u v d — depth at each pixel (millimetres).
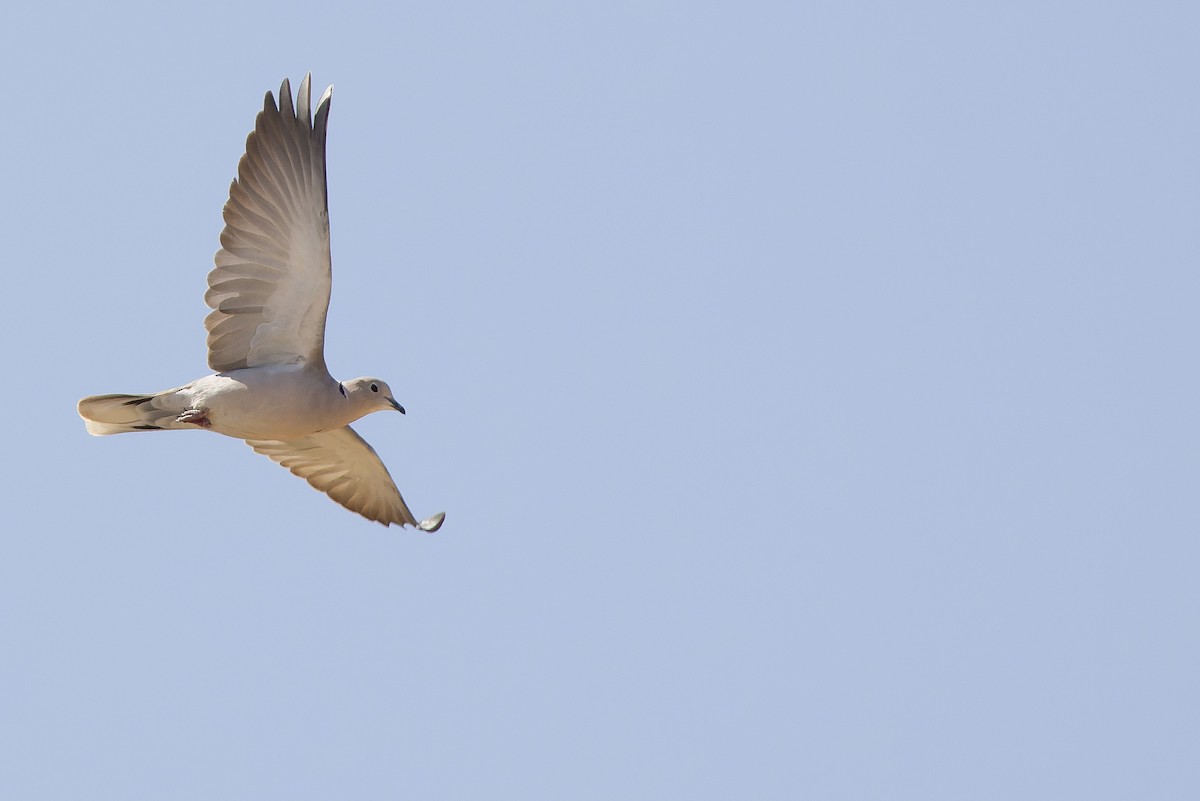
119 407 15578
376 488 18672
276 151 14836
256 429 15742
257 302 15352
